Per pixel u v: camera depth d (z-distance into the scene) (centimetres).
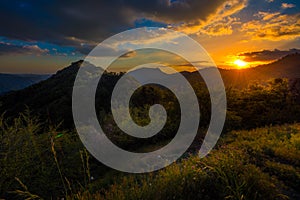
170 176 459
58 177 588
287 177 541
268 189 423
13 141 548
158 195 396
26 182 517
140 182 563
